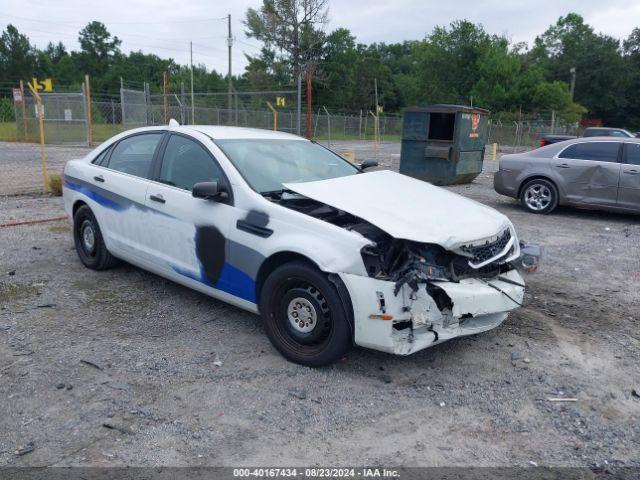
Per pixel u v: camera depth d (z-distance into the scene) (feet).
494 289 13.53
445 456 10.61
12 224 27.89
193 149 16.76
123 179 18.37
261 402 12.23
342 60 202.59
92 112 96.43
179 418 11.59
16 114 89.92
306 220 13.52
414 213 13.92
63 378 13.03
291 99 175.42
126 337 15.29
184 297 18.28
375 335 12.50
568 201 34.12
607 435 11.37
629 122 255.91
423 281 12.54
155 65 265.75
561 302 18.93
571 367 14.21
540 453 10.76
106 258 20.03
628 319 17.56
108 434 11.00
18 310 16.92
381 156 79.00
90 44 298.76
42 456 10.32
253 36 183.42
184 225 16.11
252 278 14.55
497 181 36.83
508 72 198.29
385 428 11.44
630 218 34.63
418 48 226.58
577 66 251.39
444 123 45.52
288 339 14.06
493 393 12.87
